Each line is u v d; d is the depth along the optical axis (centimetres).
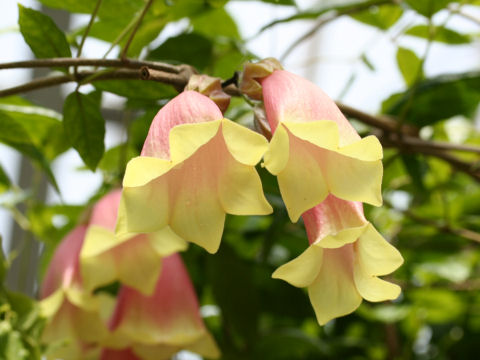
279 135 47
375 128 72
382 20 79
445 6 65
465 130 103
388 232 93
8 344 58
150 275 62
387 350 88
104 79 57
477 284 85
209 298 93
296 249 85
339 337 96
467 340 92
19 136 67
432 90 73
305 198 48
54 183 69
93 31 68
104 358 67
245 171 48
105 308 70
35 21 56
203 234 48
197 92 51
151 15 62
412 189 91
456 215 87
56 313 66
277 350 85
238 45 72
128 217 47
